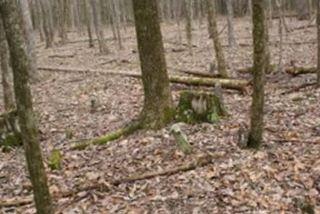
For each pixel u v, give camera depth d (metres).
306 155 8.58
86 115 13.29
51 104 15.30
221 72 15.94
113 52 28.25
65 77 20.23
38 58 29.08
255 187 7.60
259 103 8.75
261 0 8.13
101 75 19.38
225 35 31.19
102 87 16.83
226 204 7.22
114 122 12.17
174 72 18.17
